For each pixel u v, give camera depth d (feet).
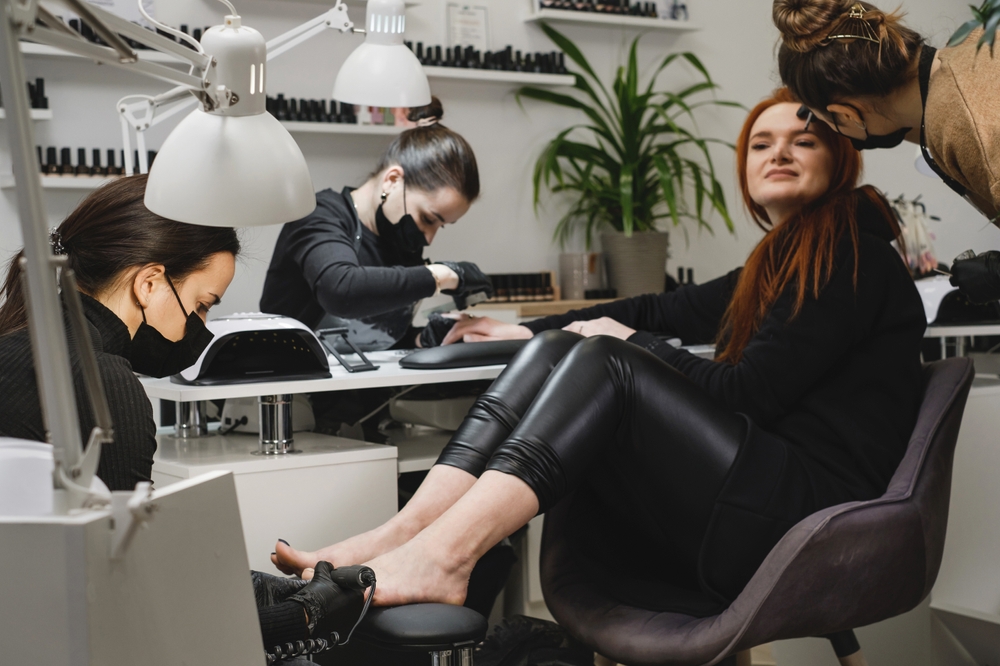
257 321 5.29
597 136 14.80
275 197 3.14
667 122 13.88
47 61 11.02
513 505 4.39
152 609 2.18
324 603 3.77
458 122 13.65
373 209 7.82
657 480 4.84
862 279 5.26
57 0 2.04
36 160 1.92
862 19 4.72
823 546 4.38
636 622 4.73
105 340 3.43
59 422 2.02
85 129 11.25
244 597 2.62
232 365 5.35
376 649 5.04
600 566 5.23
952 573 6.98
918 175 16.16
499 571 6.01
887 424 5.21
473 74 13.23
